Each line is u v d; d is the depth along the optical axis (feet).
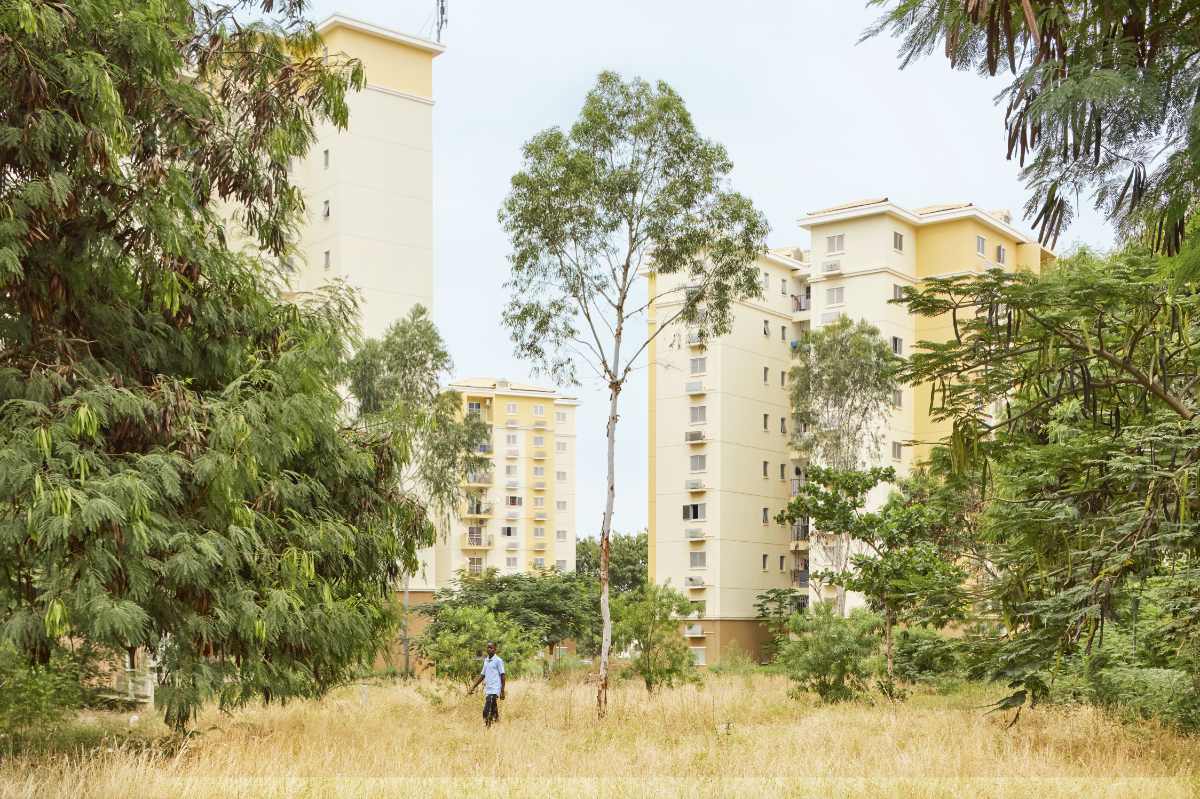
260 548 42.11
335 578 51.57
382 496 54.70
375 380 138.51
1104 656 59.31
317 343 46.68
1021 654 50.29
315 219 172.35
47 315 37.11
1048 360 34.22
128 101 38.58
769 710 76.95
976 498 68.28
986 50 13.24
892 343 193.88
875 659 88.63
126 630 32.94
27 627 34.17
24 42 33.94
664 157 79.77
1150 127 12.71
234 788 35.47
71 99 35.12
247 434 38.17
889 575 80.43
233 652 43.11
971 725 61.31
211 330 44.70
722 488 203.21
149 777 35.58
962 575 67.92
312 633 47.24
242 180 44.01
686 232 80.23
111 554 33.27
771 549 211.41
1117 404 36.86
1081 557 37.14
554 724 69.41
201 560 36.76
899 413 191.21
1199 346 35.24
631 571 327.47
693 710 76.13
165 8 40.78
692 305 83.56
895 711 72.74
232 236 47.73
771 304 217.97
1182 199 13.37
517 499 327.26
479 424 149.59
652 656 98.22
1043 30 12.99
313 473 50.70
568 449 345.92
